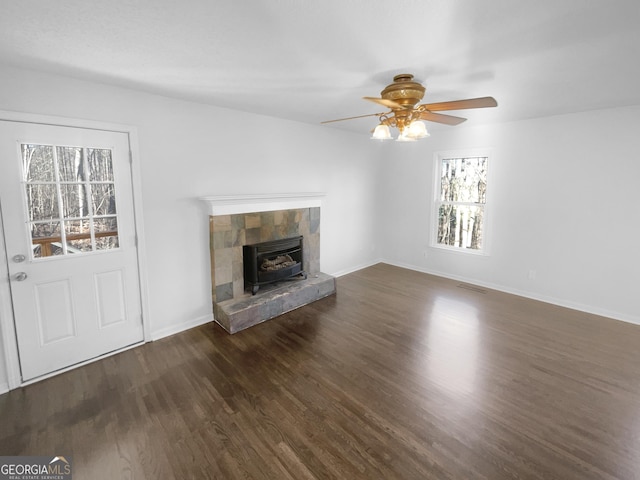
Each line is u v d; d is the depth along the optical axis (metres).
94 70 2.30
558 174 3.88
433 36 1.76
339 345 3.04
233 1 1.43
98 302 2.78
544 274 4.13
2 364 2.35
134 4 1.45
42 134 2.37
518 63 2.14
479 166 4.66
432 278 5.10
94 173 2.65
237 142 3.55
